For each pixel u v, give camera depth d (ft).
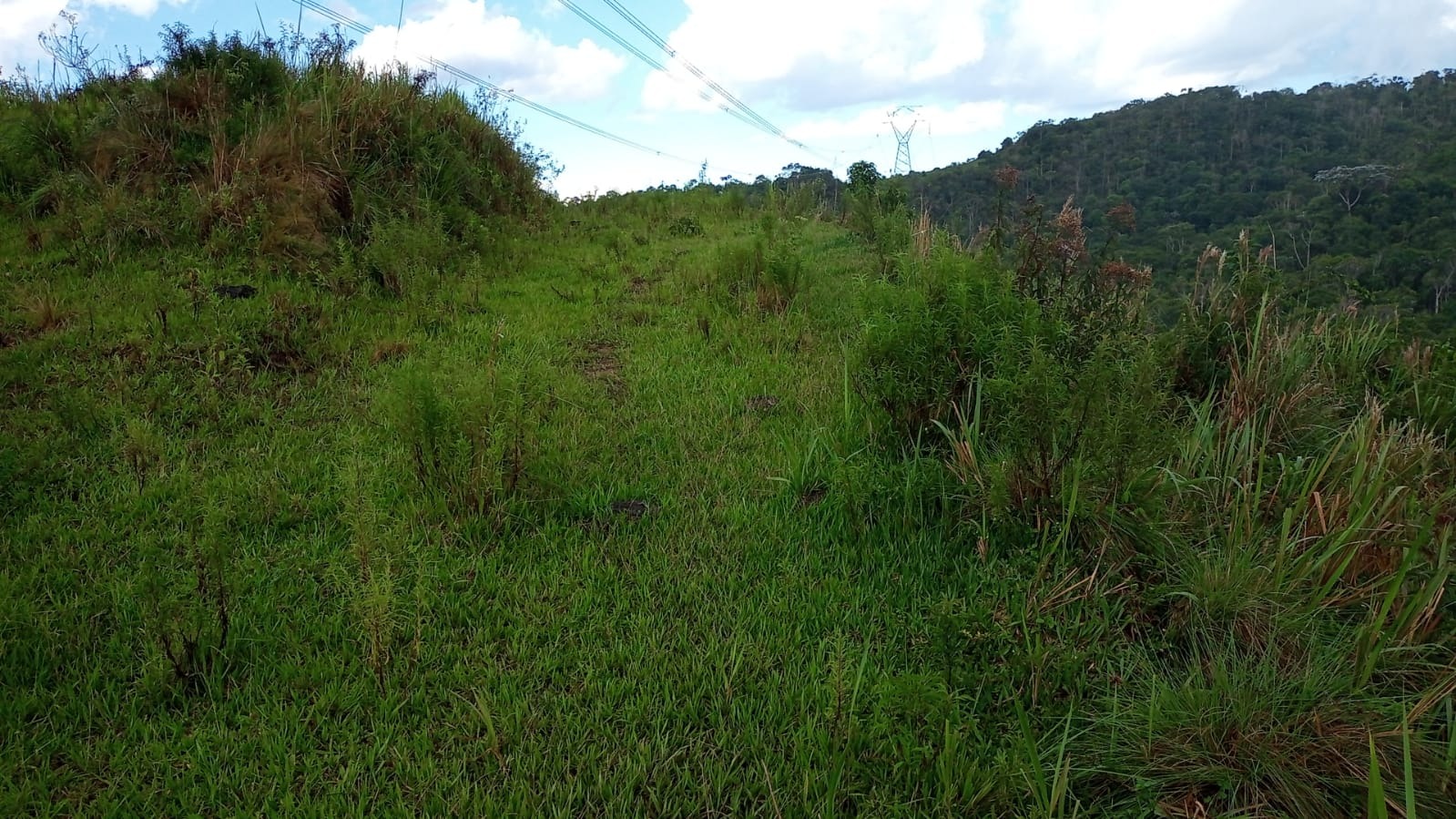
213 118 27.20
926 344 14.94
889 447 15.24
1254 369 15.75
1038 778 7.65
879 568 12.19
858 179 62.34
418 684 9.55
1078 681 9.48
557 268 30.66
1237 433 13.76
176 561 11.53
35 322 18.24
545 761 8.47
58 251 22.84
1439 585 9.82
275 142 26.89
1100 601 10.75
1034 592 10.88
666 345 22.26
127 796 7.93
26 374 16.15
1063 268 17.72
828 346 22.57
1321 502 12.11
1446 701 8.76
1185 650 10.46
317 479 13.98
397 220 27.30
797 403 18.35
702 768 8.48
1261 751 8.18
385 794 8.14
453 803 7.91
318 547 12.05
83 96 30.37
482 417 13.26
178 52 29.55
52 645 9.67
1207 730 8.47
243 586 11.02
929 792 8.20
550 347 21.35
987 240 19.54
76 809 7.84
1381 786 6.95
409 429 13.06
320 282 22.86
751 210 55.47
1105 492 12.00
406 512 12.92
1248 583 10.83
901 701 8.73
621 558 12.27
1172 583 11.18
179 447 14.57
